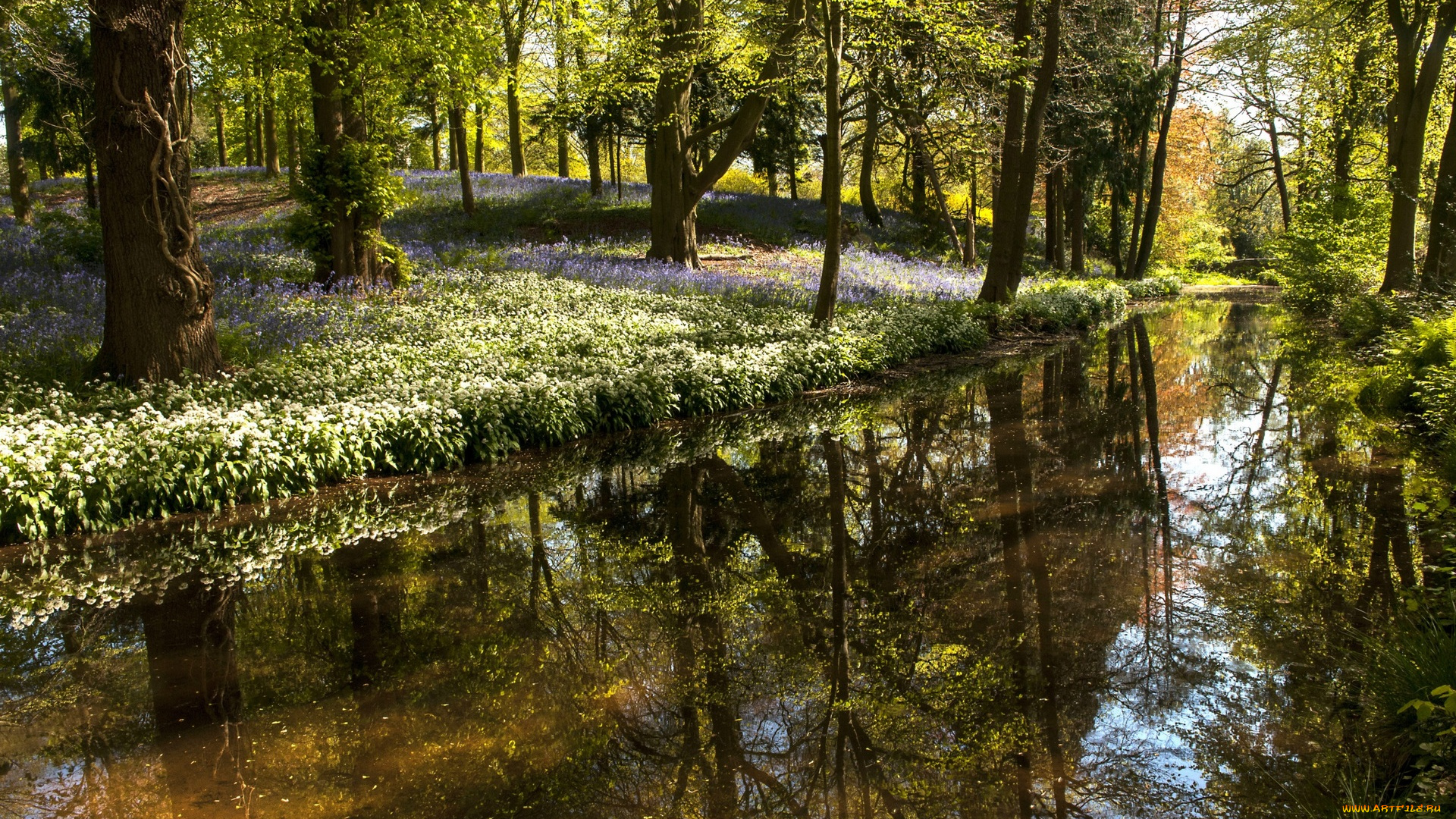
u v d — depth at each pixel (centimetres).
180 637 516
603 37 1912
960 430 1098
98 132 897
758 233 2922
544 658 491
